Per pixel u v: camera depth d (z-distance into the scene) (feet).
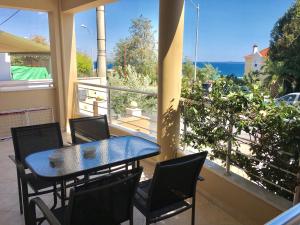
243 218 7.82
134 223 7.66
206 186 9.17
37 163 6.63
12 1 15.16
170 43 9.52
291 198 7.13
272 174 7.43
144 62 50.67
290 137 6.53
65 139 16.03
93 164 6.58
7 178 10.57
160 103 10.08
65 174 6.01
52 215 5.05
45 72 40.40
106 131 9.86
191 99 9.61
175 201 6.28
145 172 11.10
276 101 7.21
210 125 8.89
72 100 18.22
